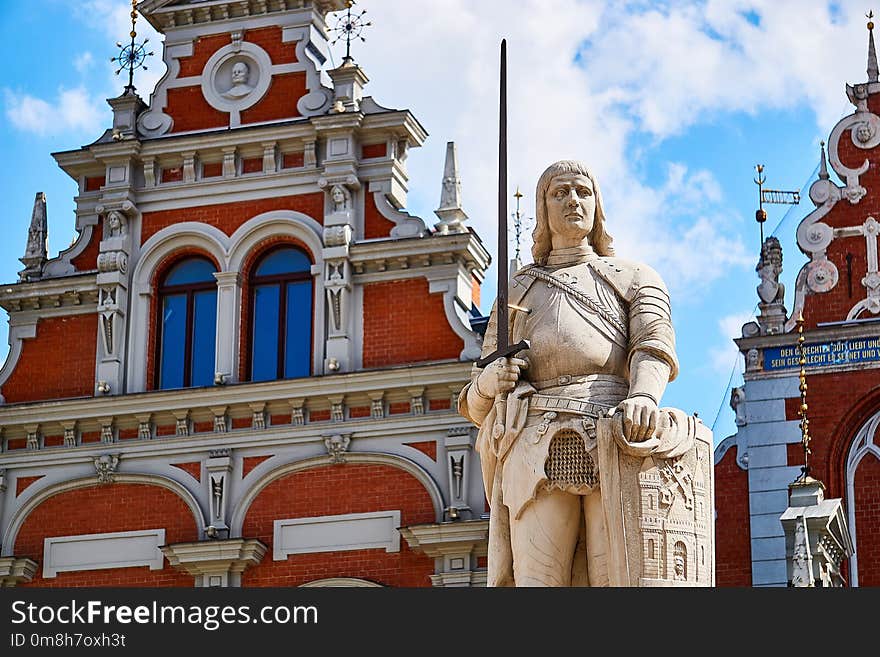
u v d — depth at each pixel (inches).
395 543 944.3
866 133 1032.2
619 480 333.4
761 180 1043.9
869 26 1050.7
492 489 350.6
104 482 989.2
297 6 1043.9
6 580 980.6
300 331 994.1
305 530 958.4
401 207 1008.2
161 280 1022.4
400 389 962.1
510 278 361.7
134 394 989.8
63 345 1023.6
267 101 1030.4
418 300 981.8
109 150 1034.1
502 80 350.9
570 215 359.3
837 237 1019.3
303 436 971.9
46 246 1045.8
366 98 1019.3
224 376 985.5
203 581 959.6
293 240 1007.0
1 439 1007.0
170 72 1048.8
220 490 972.6
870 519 970.7
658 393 340.5
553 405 342.3
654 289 353.1
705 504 338.0
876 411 990.4
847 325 1002.1
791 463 991.6
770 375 1008.2
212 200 1021.8
